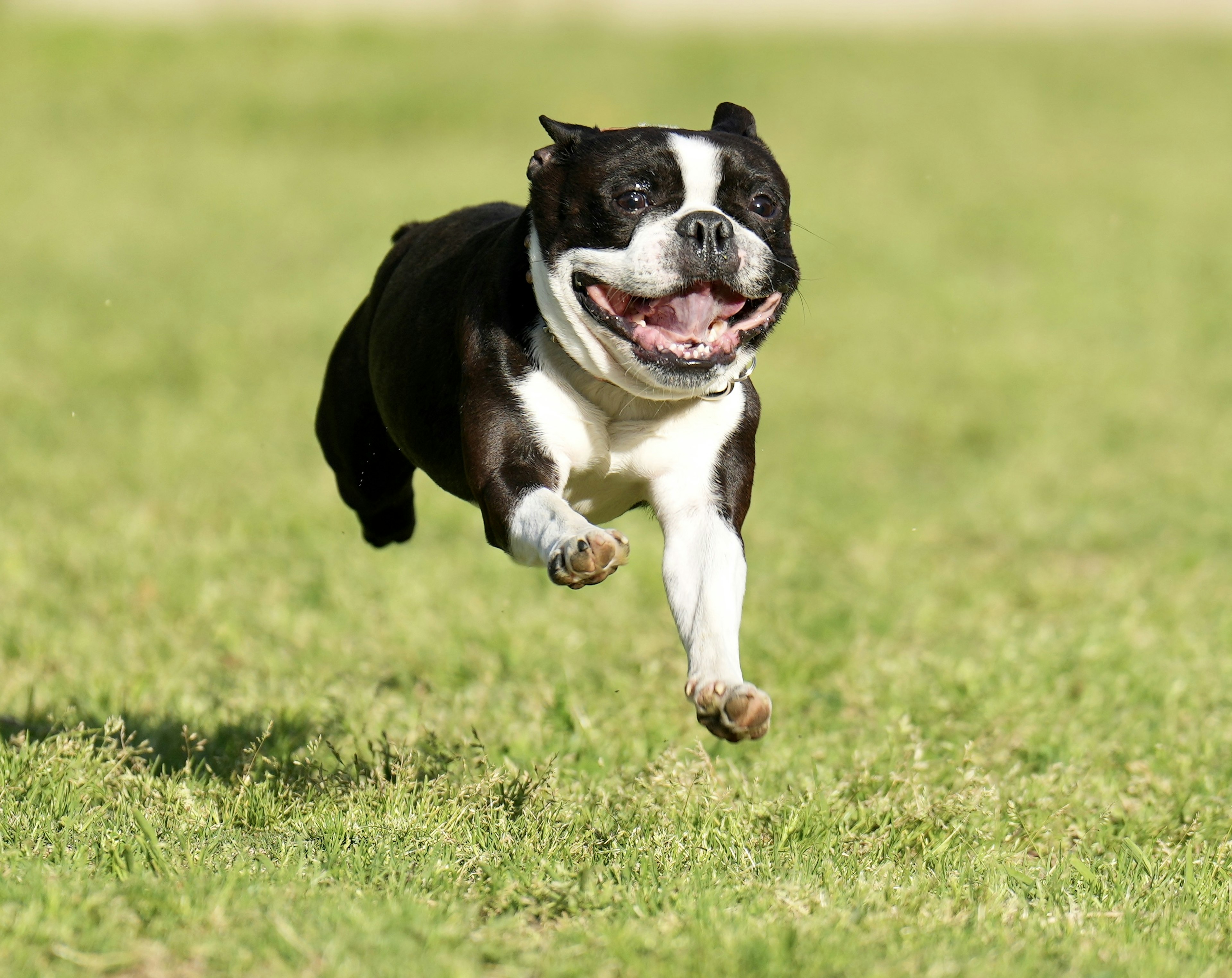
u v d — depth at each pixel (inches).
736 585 260.5
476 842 273.4
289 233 1216.2
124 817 274.4
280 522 564.4
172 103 1659.7
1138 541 586.6
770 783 321.4
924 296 1084.5
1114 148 1612.9
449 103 1699.1
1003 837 295.0
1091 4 2573.8
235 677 396.8
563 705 371.2
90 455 660.7
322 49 1937.7
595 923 239.8
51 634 421.4
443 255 303.6
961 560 555.8
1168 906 262.7
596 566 233.8
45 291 1011.3
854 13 2488.9
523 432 265.7
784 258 274.5
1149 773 338.0
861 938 233.3
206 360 863.1
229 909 233.3
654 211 261.7
